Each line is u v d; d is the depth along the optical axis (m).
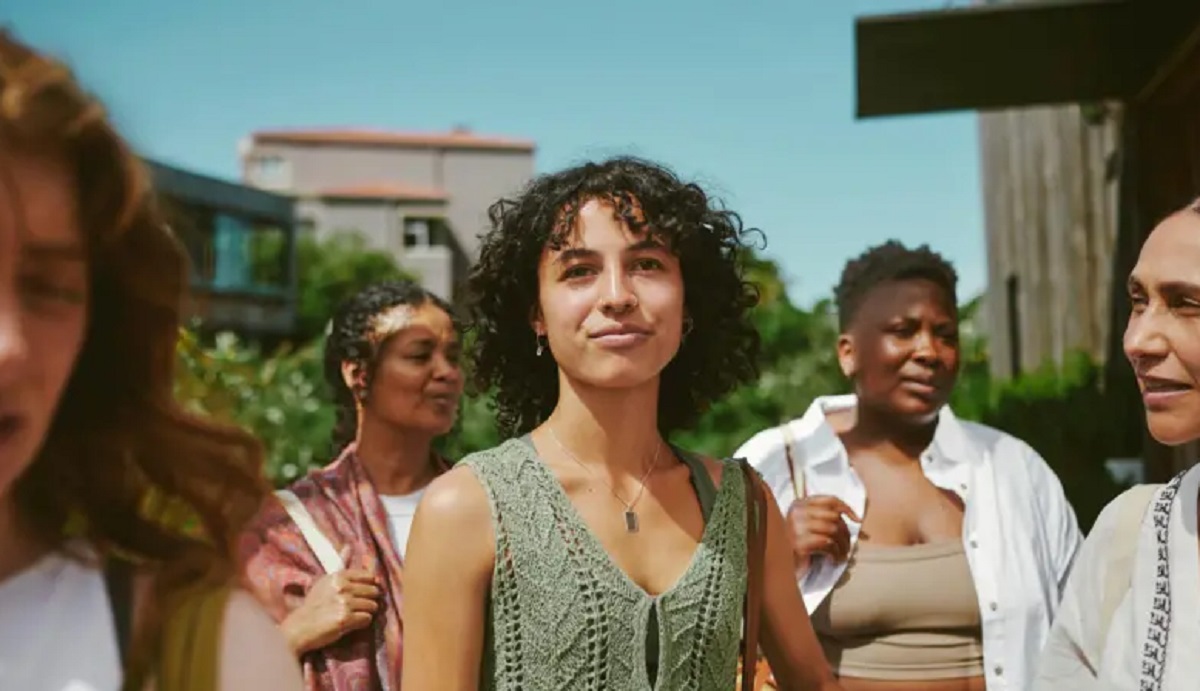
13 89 0.78
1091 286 8.37
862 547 2.51
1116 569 1.54
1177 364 1.39
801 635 1.78
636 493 1.60
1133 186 5.97
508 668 1.50
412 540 1.56
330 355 2.83
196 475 1.01
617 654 1.49
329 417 7.71
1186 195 5.53
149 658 0.88
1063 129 9.52
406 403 2.63
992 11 4.67
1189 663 1.39
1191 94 5.28
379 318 2.67
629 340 1.54
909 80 5.50
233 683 0.92
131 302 0.94
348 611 2.18
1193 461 5.07
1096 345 8.20
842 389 12.08
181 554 0.95
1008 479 2.59
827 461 2.67
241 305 29.52
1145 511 1.54
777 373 12.12
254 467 1.04
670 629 1.51
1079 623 1.57
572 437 1.61
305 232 39.03
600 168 1.61
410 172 47.53
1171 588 1.44
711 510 1.64
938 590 2.44
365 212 43.59
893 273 2.64
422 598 1.53
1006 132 13.48
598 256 1.57
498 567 1.51
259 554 2.33
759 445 2.79
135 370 0.96
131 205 0.87
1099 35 4.96
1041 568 2.51
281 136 46.91
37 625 0.86
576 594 1.49
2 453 0.80
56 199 0.82
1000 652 2.41
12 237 0.79
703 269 1.73
